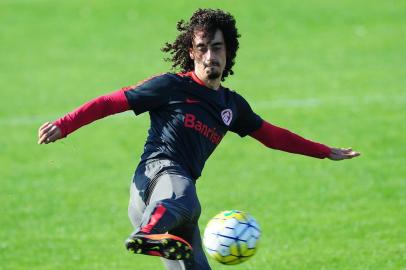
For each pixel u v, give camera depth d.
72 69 74.38
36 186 46.12
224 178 46.78
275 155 50.88
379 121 56.66
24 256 35.53
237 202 42.56
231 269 33.06
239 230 23.45
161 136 23.92
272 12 89.06
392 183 44.66
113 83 69.75
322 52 76.94
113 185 46.19
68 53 79.50
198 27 24.03
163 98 23.81
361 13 88.19
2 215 41.34
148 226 21.38
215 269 33.12
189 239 23.66
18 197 44.22
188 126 23.80
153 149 23.97
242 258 23.56
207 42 23.91
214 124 24.23
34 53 79.75
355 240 36.16
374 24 84.81
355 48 77.69
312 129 55.53
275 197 43.19
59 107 63.12
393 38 80.25
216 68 23.84
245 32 83.81
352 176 46.16
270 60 75.00
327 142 52.69
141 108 23.70
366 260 33.50
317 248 35.28
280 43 80.38
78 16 90.88
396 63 72.50
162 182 23.06
